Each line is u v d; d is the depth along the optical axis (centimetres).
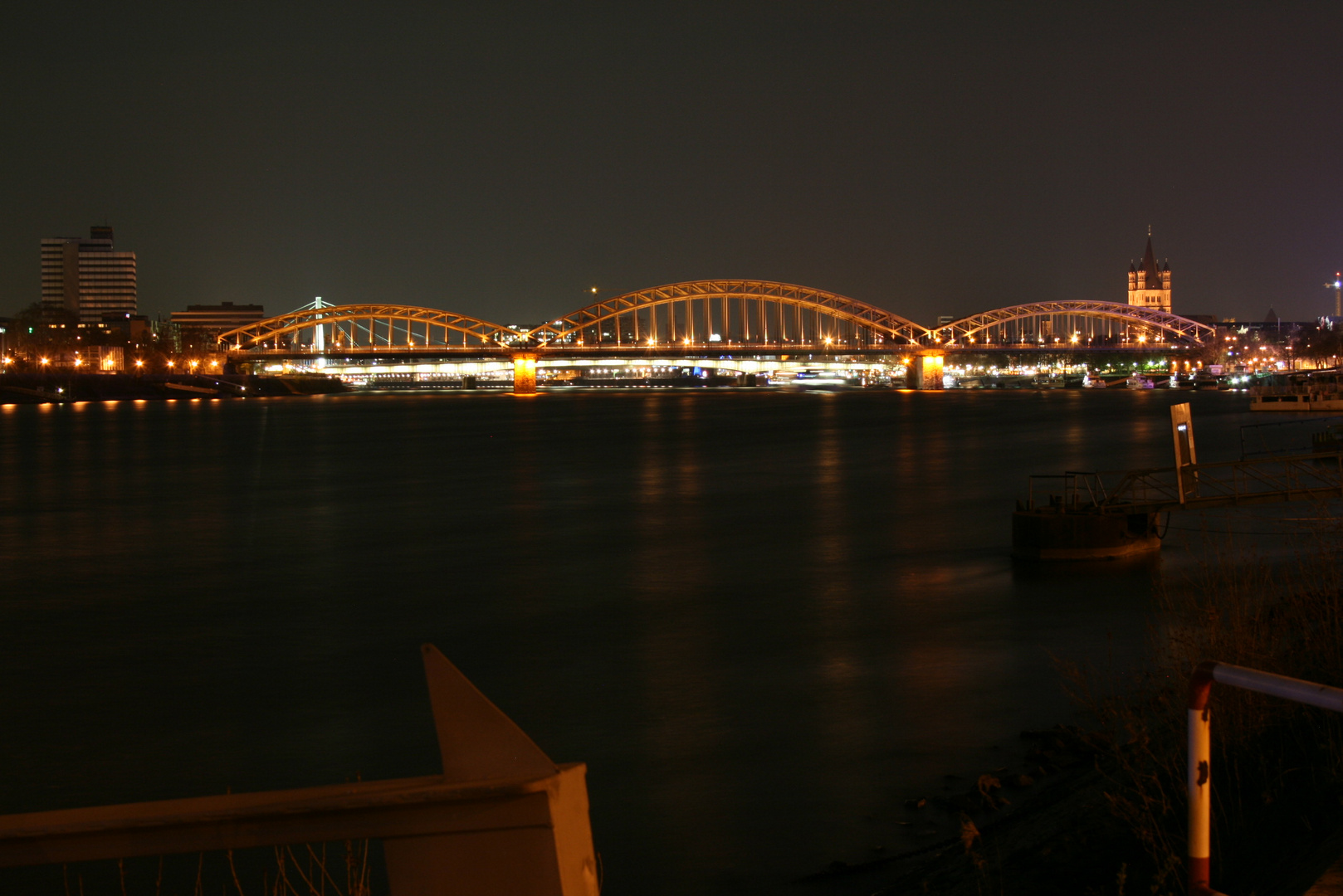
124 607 2938
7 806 1500
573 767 315
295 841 312
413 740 1747
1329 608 1184
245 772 1616
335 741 1750
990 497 5112
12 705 1981
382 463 8450
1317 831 729
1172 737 1094
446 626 2586
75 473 7794
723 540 3894
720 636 2366
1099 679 1811
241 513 5275
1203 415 13050
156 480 7238
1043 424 12369
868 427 12500
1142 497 3534
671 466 7525
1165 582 2636
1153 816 898
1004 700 1783
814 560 3362
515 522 4650
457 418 16738
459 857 310
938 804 1331
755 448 9350
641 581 3111
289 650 2400
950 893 965
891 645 2217
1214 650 1036
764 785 1445
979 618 2416
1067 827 1030
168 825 309
